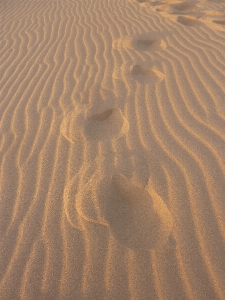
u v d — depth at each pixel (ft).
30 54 14.07
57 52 13.82
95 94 10.02
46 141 8.21
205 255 5.13
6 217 6.38
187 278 4.91
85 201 6.21
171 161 6.91
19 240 5.91
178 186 6.30
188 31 14.05
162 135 7.76
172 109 8.73
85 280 5.13
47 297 5.04
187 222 5.64
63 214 6.15
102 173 6.83
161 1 18.67
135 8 18.34
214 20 14.66
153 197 6.20
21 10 21.20
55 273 5.31
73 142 7.98
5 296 5.16
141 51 12.78
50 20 18.44
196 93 9.30
